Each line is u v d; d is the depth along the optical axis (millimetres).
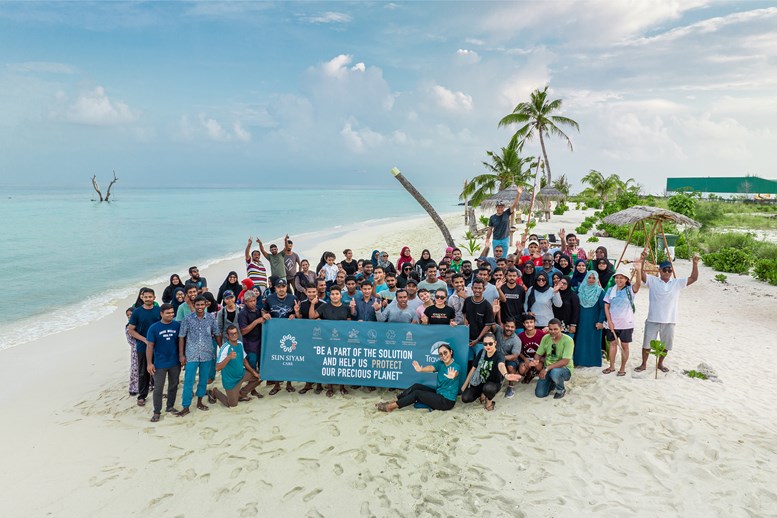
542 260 10203
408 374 8586
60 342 13273
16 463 6887
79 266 25406
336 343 8742
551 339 8273
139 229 45562
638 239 24953
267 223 54219
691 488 5824
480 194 35688
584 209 61094
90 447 7238
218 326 8469
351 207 99812
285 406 8344
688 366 9375
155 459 6848
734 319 13031
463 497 5906
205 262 26516
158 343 7957
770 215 46719
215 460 6785
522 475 6230
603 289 9281
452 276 10250
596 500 5723
